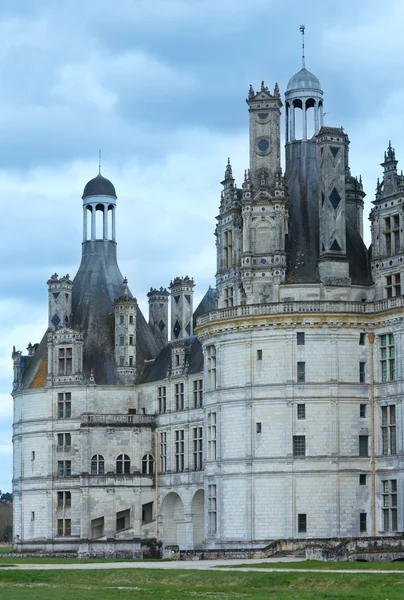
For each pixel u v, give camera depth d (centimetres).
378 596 10194
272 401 17200
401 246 17088
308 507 16962
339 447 17025
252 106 18050
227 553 15712
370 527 16962
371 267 17638
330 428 17050
